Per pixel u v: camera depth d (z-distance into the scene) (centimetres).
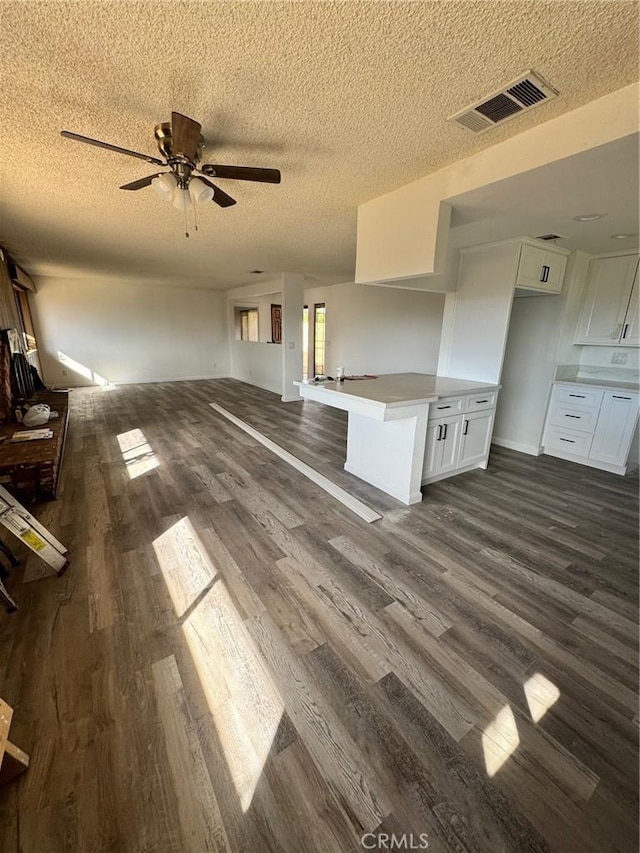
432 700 136
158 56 124
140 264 555
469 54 122
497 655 156
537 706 135
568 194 205
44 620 171
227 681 142
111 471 346
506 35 114
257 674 146
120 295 818
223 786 110
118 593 189
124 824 101
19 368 459
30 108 155
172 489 311
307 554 224
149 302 852
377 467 317
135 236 375
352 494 306
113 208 287
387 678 145
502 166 184
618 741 124
